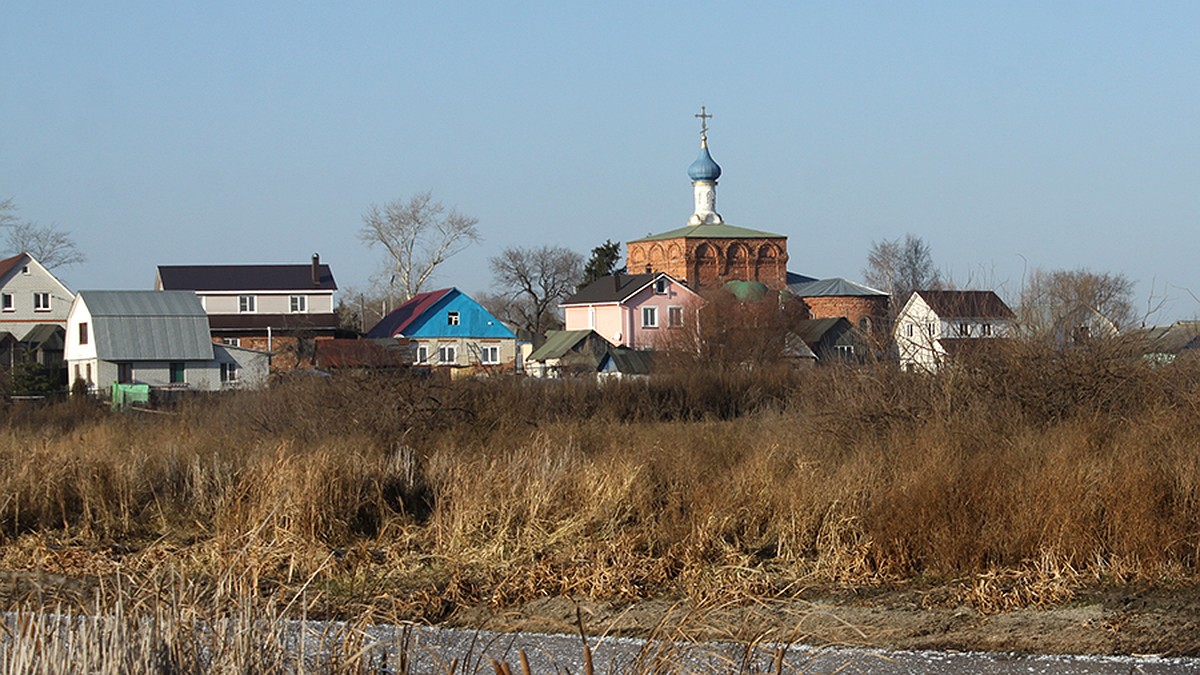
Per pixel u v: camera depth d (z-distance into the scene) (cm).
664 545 2220
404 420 3541
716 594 1814
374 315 16050
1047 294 3334
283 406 3694
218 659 1109
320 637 1273
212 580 1619
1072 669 1571
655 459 2752
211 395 5003
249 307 11612
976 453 2523
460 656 1611
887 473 2420
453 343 11188
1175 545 1997
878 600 1912
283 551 2161
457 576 2070
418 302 11675
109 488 2619
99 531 2484
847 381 3259
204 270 11731
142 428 4028
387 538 2386
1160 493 2086
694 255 13150
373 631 1755
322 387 3675
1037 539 2036
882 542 2089
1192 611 1800
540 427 3734
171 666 1099
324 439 3288
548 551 2230
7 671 1085
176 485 2756
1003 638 1702
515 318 15825
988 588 1894
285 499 2361
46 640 1109
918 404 3103
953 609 1852
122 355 8375
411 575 2138
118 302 8662
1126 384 3020
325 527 2388
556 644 1694
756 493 2370
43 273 11294
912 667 1581
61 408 5238
